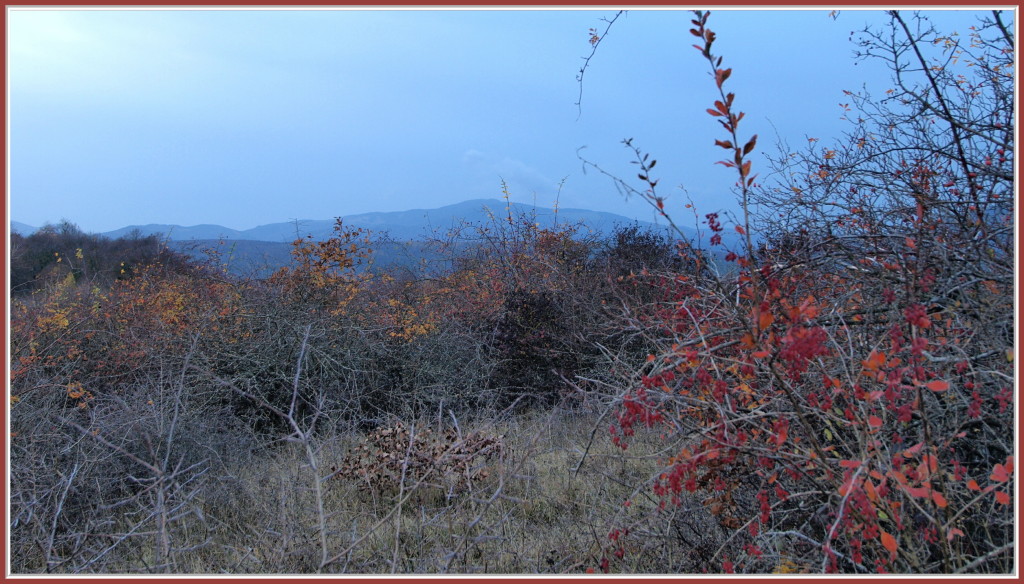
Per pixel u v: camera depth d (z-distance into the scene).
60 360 7.23
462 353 8.09
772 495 3.05
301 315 7.81
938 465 2.33
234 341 7.41
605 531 3.44
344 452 5.48
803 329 2.27
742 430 2.76
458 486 4.39
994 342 2.57
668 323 3.63
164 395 6.02
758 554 2.67
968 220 3.23
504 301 8.47
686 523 3.14
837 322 3.01
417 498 4.55
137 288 10.22
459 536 3.57
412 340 7.94
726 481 2.88
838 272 3.54
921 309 2.25
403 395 7.56
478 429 5.37
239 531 3.92
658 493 2.75
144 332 8.08
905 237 2.98
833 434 2.85
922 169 3.86
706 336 2.80
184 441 5.28
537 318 7.71
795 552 2.85
